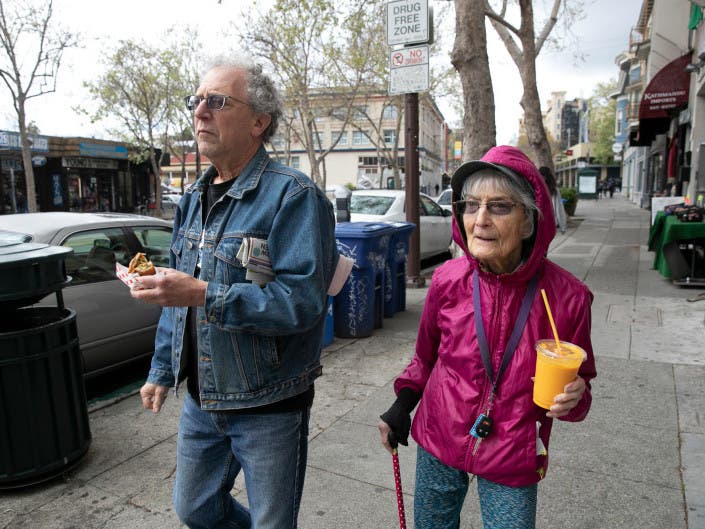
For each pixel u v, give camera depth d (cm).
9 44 1678
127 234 479
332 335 538
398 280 658
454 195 167
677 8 1606
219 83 169
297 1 1778
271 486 171
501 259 155
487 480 159
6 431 279
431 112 6600
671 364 455
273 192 166
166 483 298
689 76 1399
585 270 885
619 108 4297
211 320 155
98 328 431
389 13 732
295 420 175
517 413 152
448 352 164
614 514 260
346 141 5884
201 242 173
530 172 150
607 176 6888
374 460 317
